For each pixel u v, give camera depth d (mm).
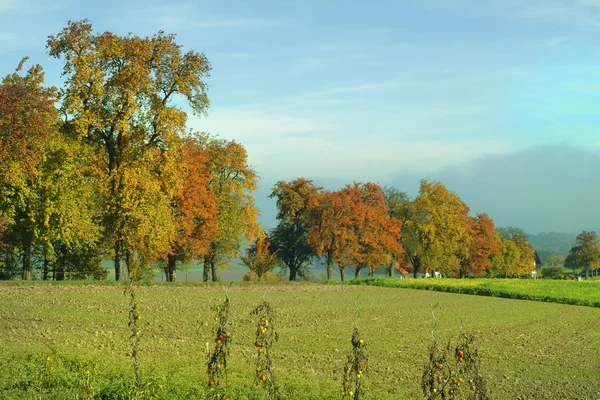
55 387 12703
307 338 25250
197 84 46906
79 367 14031
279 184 83500
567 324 36000
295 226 84625
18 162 39906
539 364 22828
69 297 33844
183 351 18953
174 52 45938
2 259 51094
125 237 46875
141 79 44406
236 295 42125
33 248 52438
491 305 45312
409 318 34406
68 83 44469
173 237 49812
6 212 43906
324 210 79000
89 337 21125
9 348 16391
